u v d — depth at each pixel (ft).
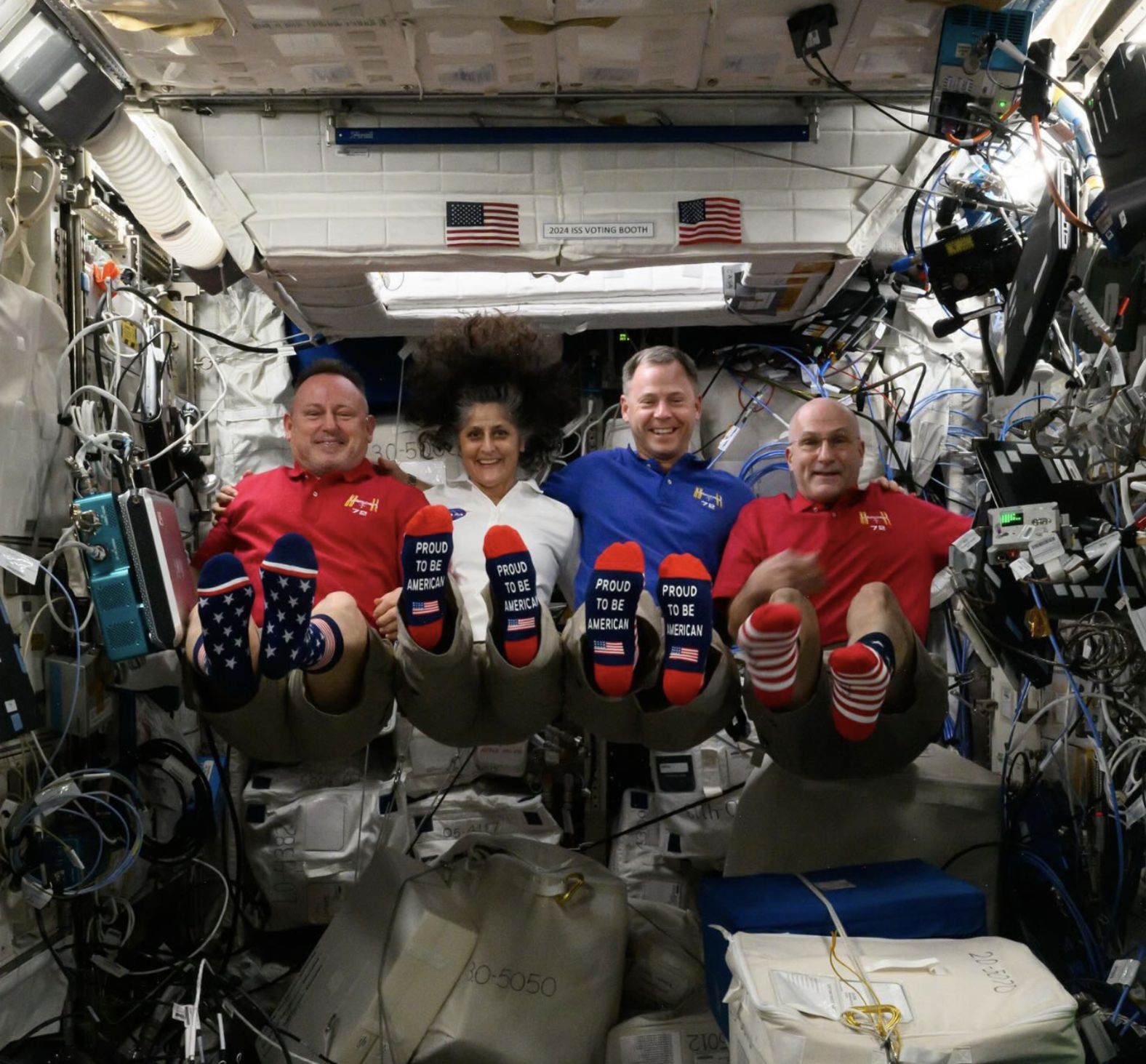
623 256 10.49
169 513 9.65
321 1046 9.04
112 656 9.02
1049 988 6.91
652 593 10.12
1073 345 9.61
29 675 8.92
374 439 15.01
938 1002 6.75
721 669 8.84
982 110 8.78
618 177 10.37
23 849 8.69
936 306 15.05
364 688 9.00
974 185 9.99
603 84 9.70
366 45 8.89
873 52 9.14
